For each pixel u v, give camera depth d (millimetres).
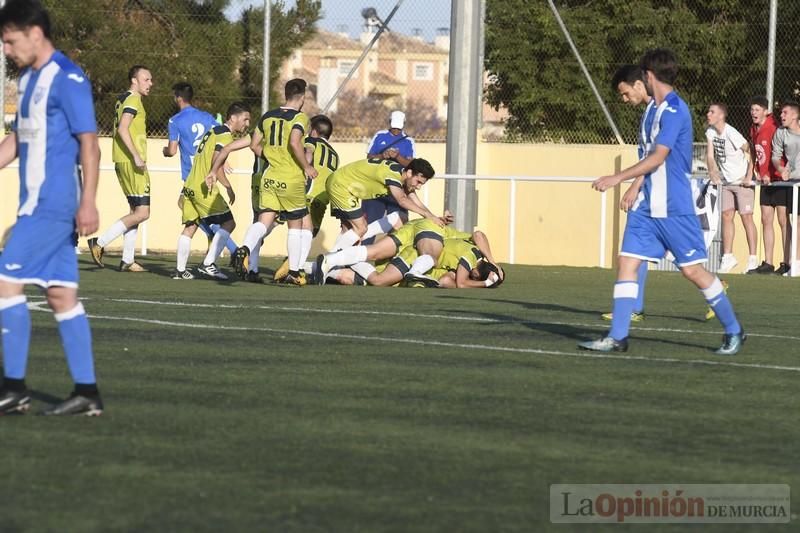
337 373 24734
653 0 74688
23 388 20125
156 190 67500
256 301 38812
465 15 61062
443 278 46375
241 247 45469
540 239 69062
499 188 70750
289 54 70125
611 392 23375
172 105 68562
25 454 17375
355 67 69312
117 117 49781
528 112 76875
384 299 40469
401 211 48562
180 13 68500
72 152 19688
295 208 45281
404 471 16906
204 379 23672
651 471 17344
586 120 75188
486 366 26047
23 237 19516
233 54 68750
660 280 53406
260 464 17094
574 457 18016
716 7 72625
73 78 19438
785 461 18109
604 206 62281
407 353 27672
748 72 70188
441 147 69875
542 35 75500
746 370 26438
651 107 28234
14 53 19578
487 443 18734
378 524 14484
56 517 14484
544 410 21453
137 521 14375
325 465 17141
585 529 14641
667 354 28562
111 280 46219
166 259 60594
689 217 28156
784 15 67938
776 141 57438
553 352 28281
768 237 57781
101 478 16203
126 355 26438
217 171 46469
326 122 50688
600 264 62500
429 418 20484
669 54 28109
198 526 14242
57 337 28844
